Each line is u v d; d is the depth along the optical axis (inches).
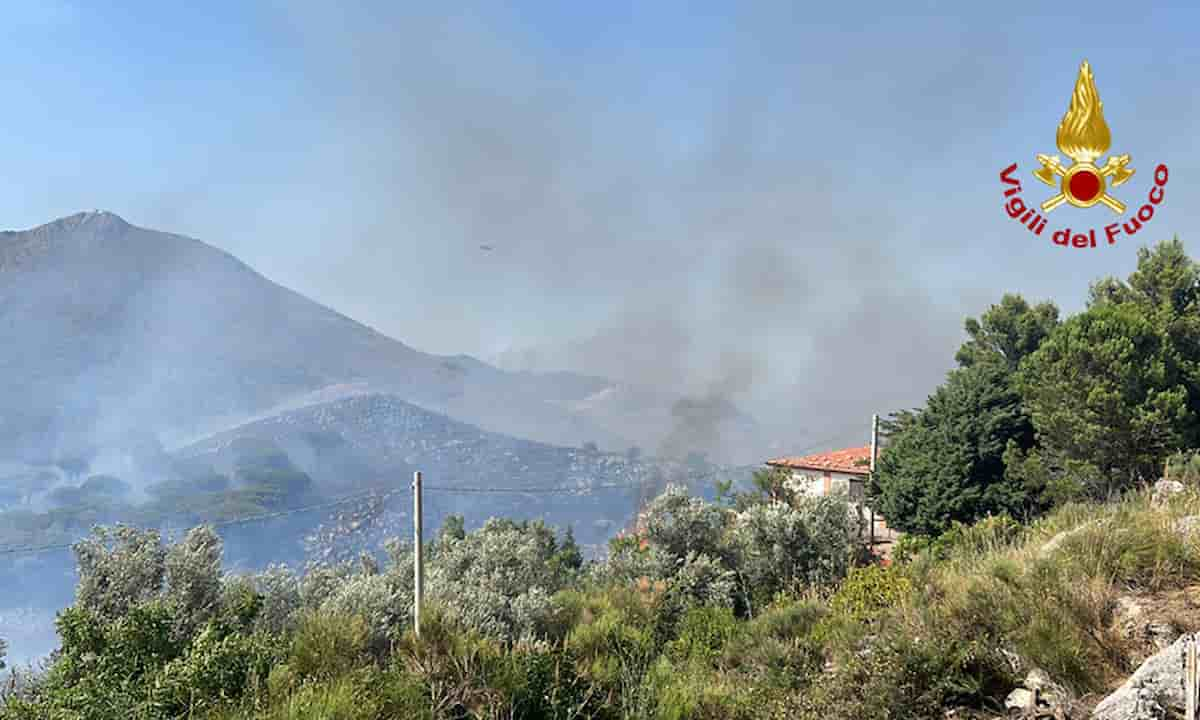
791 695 365.4
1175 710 267.9
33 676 405.4
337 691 339.3
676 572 699.4
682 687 393.4
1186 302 1106.1
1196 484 522.0
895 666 335.9
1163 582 361.7
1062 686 313.0
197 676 349.4
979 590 373.1
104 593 464.1
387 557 661.3
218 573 499.8
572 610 559.5
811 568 697.0
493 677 380.2
